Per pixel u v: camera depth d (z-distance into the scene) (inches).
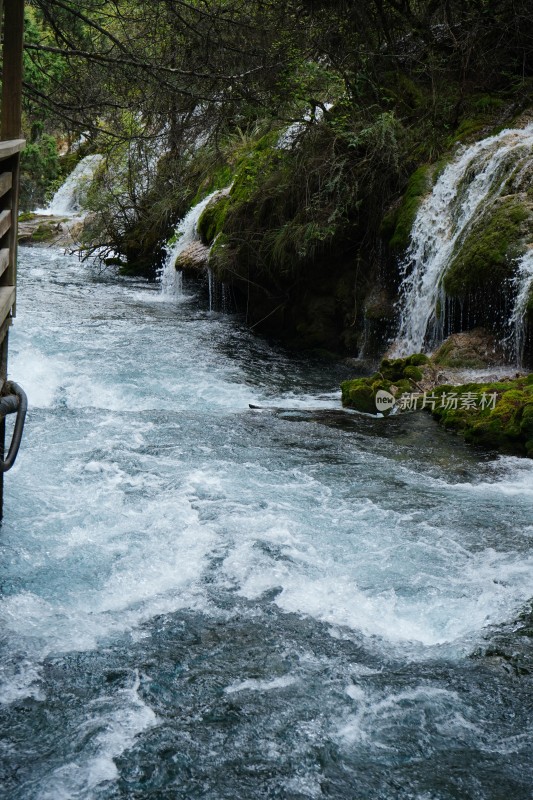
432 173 493.4
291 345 529.7
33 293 654.5
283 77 468.1
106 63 430.0
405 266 479.2
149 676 173.5
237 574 214.4
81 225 953.5
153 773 145.8
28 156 1058.7
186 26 428.5
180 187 719.7
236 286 588.7
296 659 181.3
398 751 153.1
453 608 202.7
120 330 532.1
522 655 184.1
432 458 305.0
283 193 537.3
